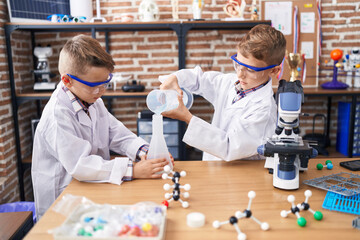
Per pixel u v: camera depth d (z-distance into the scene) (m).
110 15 2.98
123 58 3.07
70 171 1.09
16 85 2.63
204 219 0.78
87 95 1.13
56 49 3.02
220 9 2.99
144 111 2.72
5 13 2.47
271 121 1.23
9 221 1.48
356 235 0.73
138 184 1.06
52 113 1.14
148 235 0.69
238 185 1.03
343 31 3.05
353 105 2.66
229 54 3.07
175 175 0.99
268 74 1.24
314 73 3.06
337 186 0.97
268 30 1.16
